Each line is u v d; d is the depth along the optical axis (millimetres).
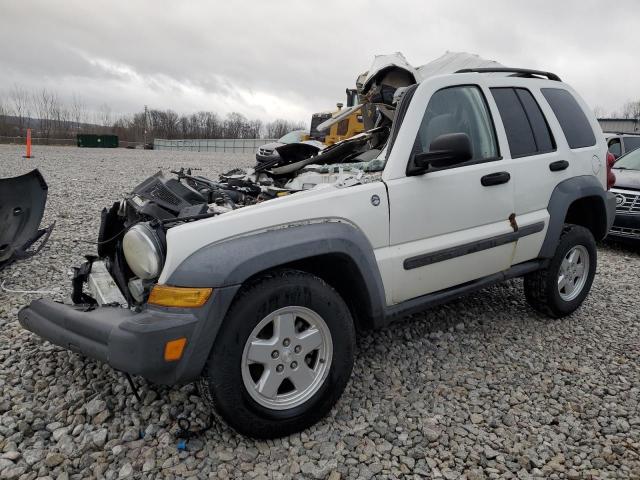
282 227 2705
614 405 3156
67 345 2680
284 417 2658
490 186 3607
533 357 3764
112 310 2711
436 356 3701
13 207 5051
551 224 4059
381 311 3088
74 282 3307
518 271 3975
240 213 2639
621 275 6164
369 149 4086
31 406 2902
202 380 2510
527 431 2863
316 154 4453
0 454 2510
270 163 4508
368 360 3598
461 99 3598
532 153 3990
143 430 2727
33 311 2984
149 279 2611
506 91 3963
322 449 2641
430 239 3342
